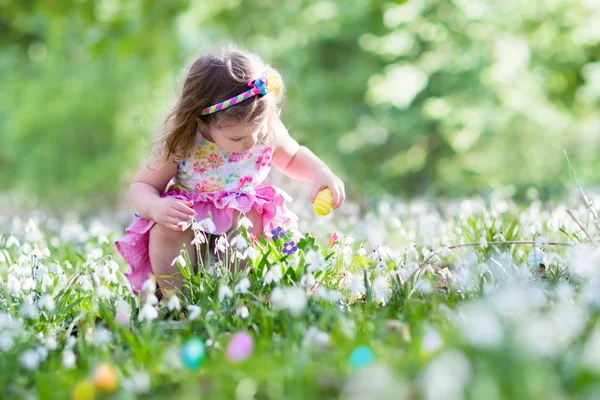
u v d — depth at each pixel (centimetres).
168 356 262
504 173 1642
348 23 1744
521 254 436
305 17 1686
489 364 204
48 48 1579
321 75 1798
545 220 519
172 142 401
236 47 418
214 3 1379
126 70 1806
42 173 1905
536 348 206
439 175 1772
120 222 811
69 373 269
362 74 1788
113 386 242
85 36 1225
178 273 407
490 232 452
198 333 312
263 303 335
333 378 228
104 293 333
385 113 1788
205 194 419
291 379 228
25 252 474
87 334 313
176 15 1159
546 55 1653
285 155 442
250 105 381
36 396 250
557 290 297
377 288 339
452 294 341
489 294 313
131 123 1819
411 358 230
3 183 2005
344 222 582
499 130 1625
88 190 1933
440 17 1625
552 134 1634
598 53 1678
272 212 424
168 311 347
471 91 1631
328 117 1786
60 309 356
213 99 386
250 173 424
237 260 390
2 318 315
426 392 198
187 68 406
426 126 1755
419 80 1614
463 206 506
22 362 281
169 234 407
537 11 1563
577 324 240
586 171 1541
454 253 456
